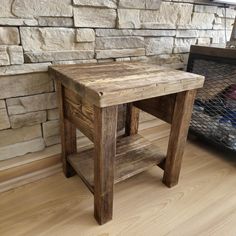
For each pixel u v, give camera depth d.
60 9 0.84
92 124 0.70
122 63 0.97
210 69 1.22
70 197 0.91
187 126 0.87
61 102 0.85
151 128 1.36
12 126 0.92
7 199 0.89
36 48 0.85
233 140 1.16
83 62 0.98
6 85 0.84
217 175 1.08
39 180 0.99
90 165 0.91
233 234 0.79
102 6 0.93
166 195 0.95
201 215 0.86
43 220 0.81
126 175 0.85
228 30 1.48
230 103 1.19
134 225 0.81
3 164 0.93
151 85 0.65
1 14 0.75
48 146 1.05
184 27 1.26
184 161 1.18
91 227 0.79
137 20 1.06
